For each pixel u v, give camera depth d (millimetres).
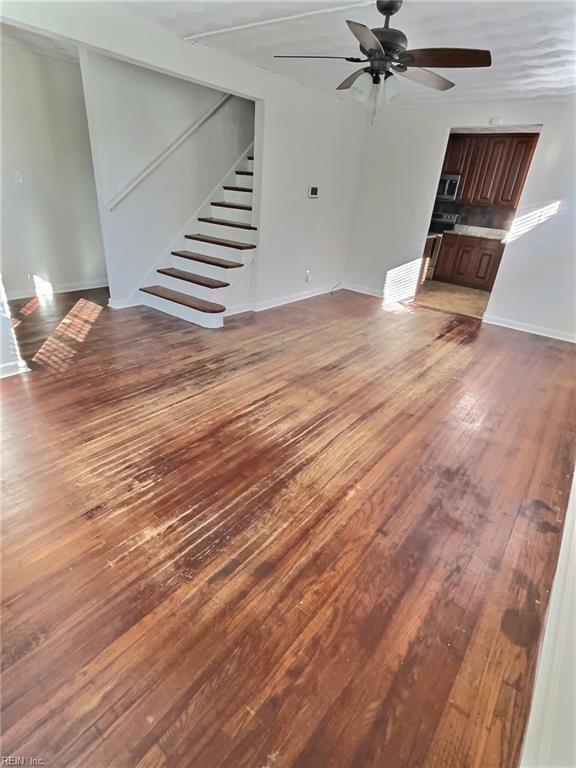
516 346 4293
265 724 1146
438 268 7371
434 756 1108
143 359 3357
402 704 1220
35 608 1405
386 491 2090
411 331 4578
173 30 3082
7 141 4008
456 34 2816
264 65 3783
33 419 2459
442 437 2592
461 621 1476
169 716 1149
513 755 1117
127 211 4195
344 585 1577
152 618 1404
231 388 3002
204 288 4273
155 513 1843
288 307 5211
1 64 3787
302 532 1805
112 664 1262
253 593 1518
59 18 2561
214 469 2152
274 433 2500
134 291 4559
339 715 1181
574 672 948
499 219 6688
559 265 4496
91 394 2779
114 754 1065
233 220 4910
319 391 3061
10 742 1076
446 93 4266
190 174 4664
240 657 1308
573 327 4539
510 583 1637
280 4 2549
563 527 1928
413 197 5418
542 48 2939
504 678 1306
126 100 3844
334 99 4840
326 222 5535
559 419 2891
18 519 1756
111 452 2223
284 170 4578
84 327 3924
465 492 2129
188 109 4387
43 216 4465
